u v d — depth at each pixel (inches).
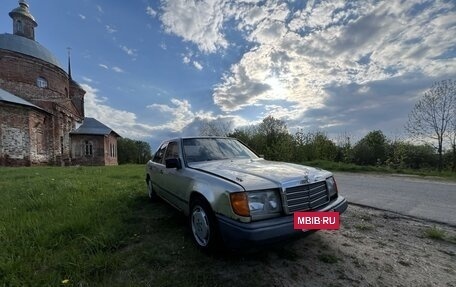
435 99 727.1
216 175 121.7
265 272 102.3
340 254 118.6
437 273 102.5
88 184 287.4
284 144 793.6
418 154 758.5
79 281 95.6
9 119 850.8
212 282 95.3
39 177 382.0
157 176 198.8
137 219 166.6
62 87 1230.3
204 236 120.2
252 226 96.7
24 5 1216.8
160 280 96.6
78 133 1305.4
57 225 144.7
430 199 235.1
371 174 468.4
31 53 1085.8
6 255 111.6
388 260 113.3
